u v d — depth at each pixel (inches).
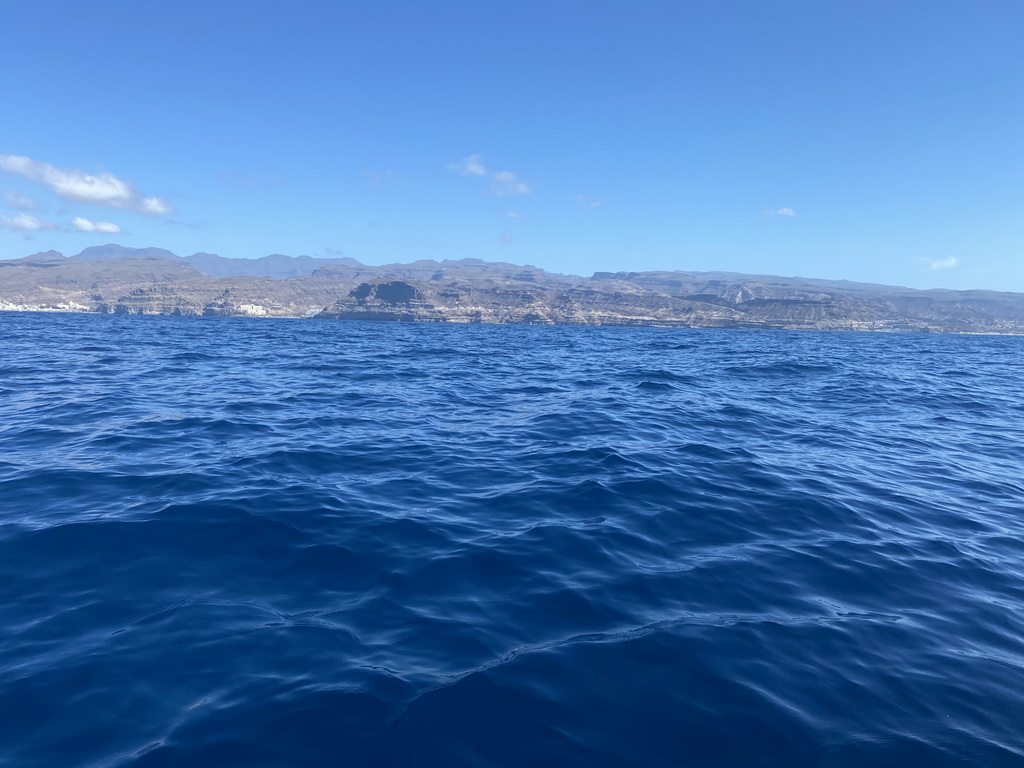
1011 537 312.5
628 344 2477.9
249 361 1144.2
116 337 1814.7
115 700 156.4
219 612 203.0
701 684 173.5
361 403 671.8
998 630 213.8
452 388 832.9
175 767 135.0
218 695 159.6
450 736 148.3
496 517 307.4
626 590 230.7
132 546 252.7
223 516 288.7
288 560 246.7
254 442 454.3
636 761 143.8
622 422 582.2
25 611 199.5
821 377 1126.4
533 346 2145.7
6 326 2404.0
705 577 245.1
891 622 215.8
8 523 272.8
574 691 167.5
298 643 185.3
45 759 136.8
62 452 407.2
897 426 642.8
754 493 362.6
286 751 141.3
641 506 330.0
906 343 3641.7
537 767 140.7
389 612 207.6
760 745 150.7
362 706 156.6
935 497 379.2
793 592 236.7
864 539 297.4
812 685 175.8
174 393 692.7
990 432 631.8
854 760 146.6
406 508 315.6
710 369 1215.6
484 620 204.4
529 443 482.6
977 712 167.0
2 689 158.4
